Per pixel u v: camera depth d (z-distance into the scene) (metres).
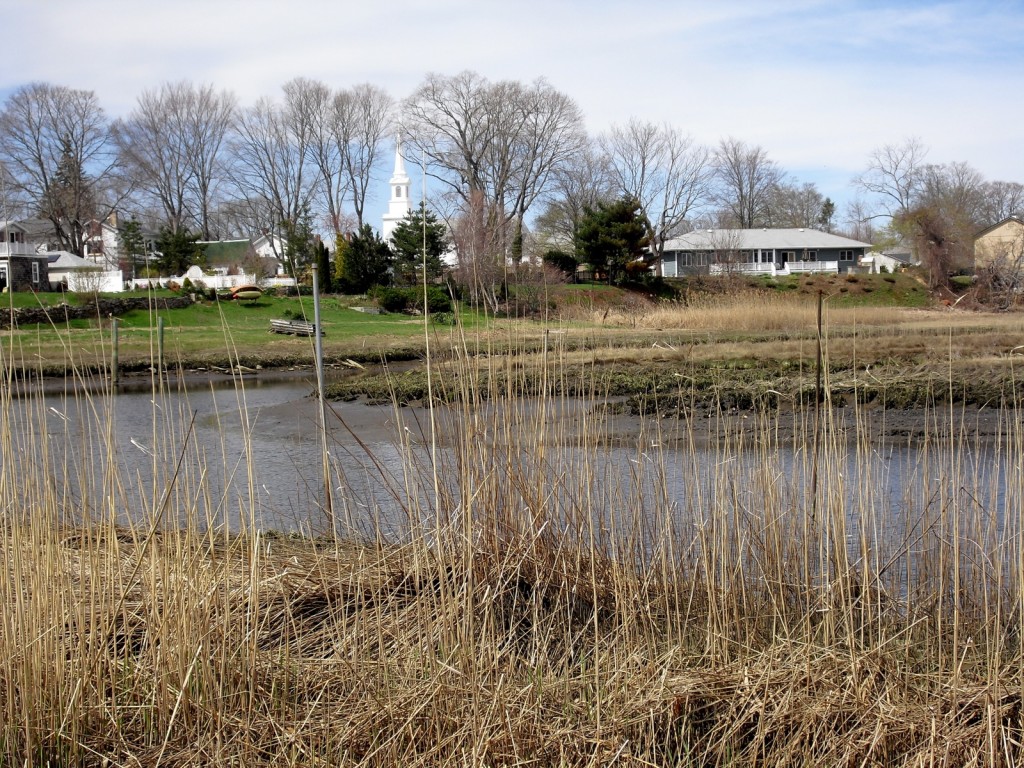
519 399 5.60
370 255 51.62
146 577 4.54
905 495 6.26
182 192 63.69
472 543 4.79
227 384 24.41
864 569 4.88
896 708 4.22
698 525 5.29
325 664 4.43
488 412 5.25
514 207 59.09
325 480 5.28
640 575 5.34
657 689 4.33
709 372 18.67
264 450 12.84
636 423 12.59
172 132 62.94
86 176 45.38
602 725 4.10
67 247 43.44
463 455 4.89
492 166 57.62
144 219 51.44
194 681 4.18
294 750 3.79
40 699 3.87
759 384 14.27
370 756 3.80
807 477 5.75
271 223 65.19
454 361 5.46
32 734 3.87
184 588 4.35
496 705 4.00
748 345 23.66
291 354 29.33
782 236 72.81
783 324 29.77
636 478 5.76
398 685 4.29
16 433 4.79
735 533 5.36
